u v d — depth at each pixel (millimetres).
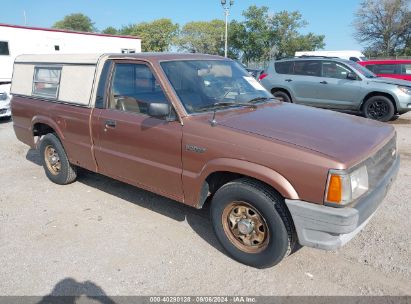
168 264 3254
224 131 3064
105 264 3268
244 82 4230
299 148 2723
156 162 3574
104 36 25062
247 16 53344
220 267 3201
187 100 3447
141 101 3688
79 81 4352
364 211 2672
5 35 19594
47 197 4766
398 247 3428
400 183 5031
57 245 3588
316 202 2643
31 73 5258
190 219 4082
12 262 3314
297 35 54062
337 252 3377
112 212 4289
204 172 3168
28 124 5309
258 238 3086
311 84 10250
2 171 5875
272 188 2904
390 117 9484
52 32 21891
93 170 4418
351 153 2715
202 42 64312
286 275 3074
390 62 13219
